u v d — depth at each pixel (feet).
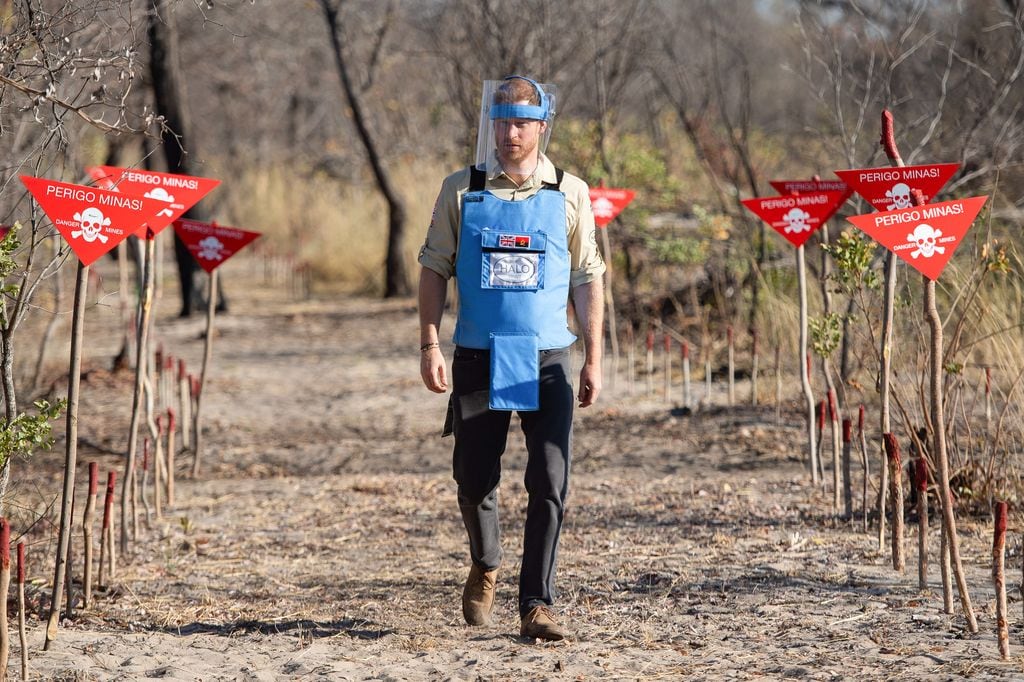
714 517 39.99
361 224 148.77
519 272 26.30
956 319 45.21
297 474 51.67
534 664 25.96
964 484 38.22
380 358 86.38
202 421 63.57
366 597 32.94
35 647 27.04
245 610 31.83
